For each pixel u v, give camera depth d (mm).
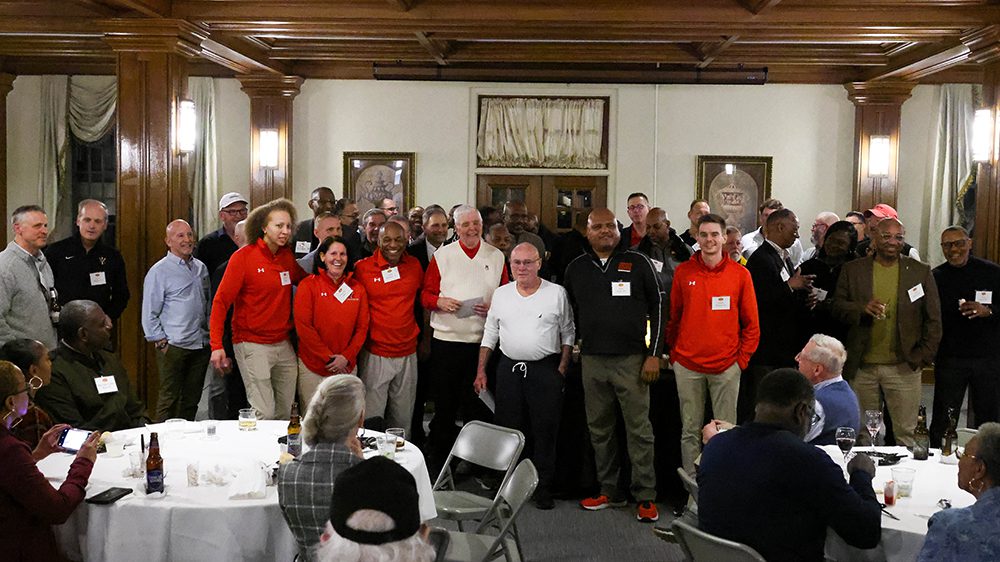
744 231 10805
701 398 5500
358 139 10859
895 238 5691
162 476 3438
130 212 7008
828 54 9531
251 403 5492
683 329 5496
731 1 6988
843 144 10719
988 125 6992
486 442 4469
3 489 3109
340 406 2898
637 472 5562
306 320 5559
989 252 6934
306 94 10828
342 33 7492
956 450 4055
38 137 11242
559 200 10875
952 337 6051
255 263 5438
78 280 6062
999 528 2596
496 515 4113
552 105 10797
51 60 10961
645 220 7418
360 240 7590
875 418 4246
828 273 6215
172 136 6984
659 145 10781
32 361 4016
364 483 1799
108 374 4746
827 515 2906
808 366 4348
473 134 10820
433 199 10922
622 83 10344
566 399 5934
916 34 7172
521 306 5594
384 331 5773
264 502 3361
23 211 5387
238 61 9359
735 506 2969
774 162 10750
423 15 7090
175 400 6281
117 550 3322
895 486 3473
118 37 6859
